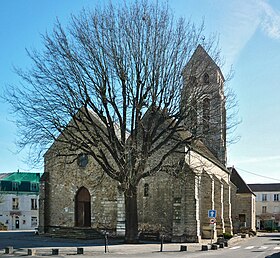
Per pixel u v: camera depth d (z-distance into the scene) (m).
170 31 32.19
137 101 31.34
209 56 34.91
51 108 31.33
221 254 26.92
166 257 23.97
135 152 30.75
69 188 41.41
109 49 31.12
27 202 71.00
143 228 37.88
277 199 100.19
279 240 46.59
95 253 25.88
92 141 35.09
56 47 31.62
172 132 32.41
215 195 45.78
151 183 38.25
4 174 73.88
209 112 34.56
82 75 31.39
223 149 55.12
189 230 35.88
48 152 41.09
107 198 39.28
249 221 63.06
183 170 35.19
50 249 27.33
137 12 31.59
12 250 26.22
